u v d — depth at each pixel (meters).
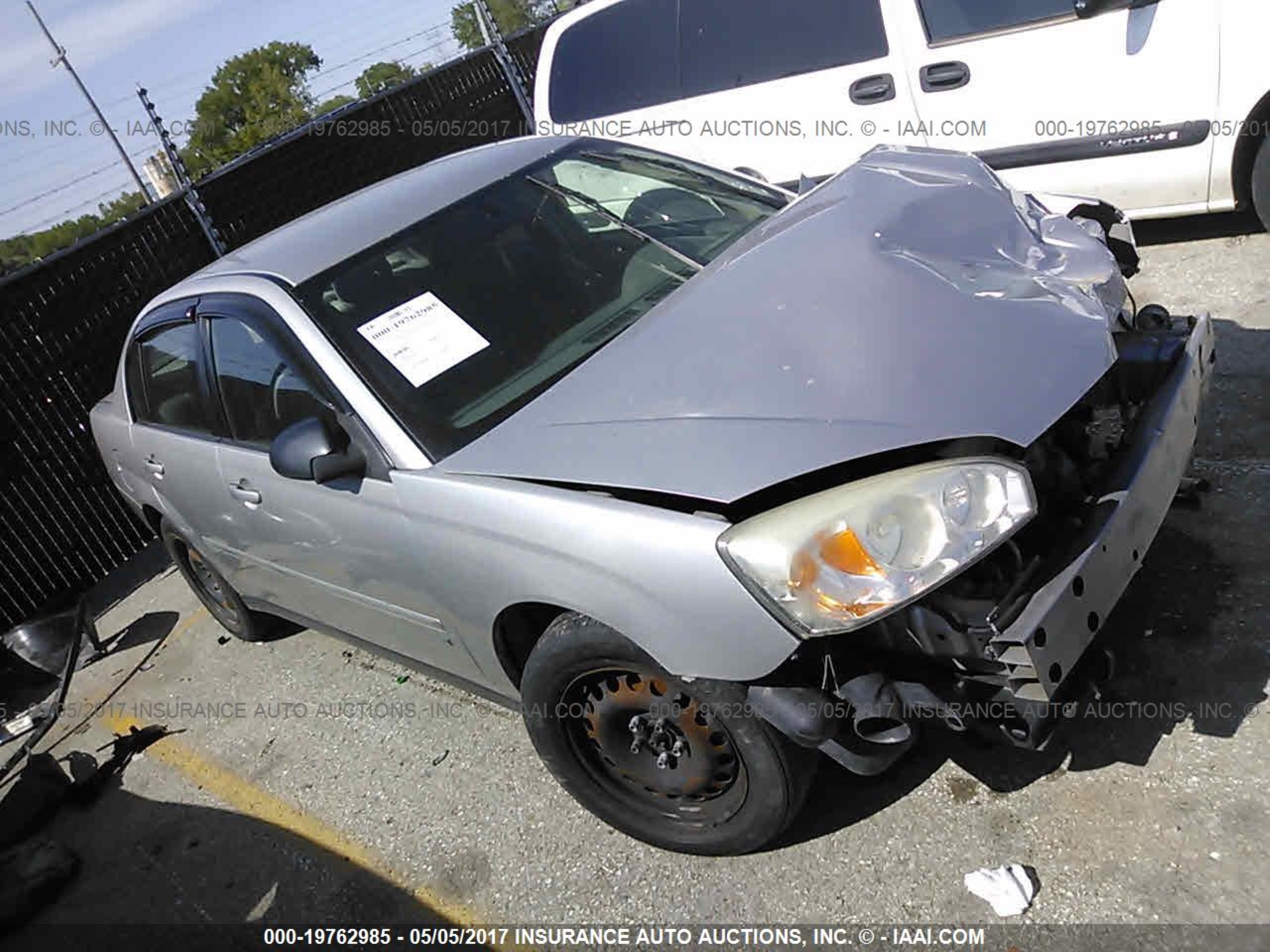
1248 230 4.74
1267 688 2.44
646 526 2.11
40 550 5.76
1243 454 3.26
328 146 8.02
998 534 1.96
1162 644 2.66
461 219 3.18
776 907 2.38
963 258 2.59
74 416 5.94
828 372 2.22
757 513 2.05
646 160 3.72
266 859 3.17
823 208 3.00
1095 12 4.47
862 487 1.99
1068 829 2.30
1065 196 3.25
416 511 2.56
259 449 3.17
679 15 5.76
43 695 4.79
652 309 2.79
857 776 2.63
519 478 2.35
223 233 7.17
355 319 2.88
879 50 5.14
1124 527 2.14
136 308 6.40
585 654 2.33
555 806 2.95
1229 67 4.32
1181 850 2.17
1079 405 2.37
